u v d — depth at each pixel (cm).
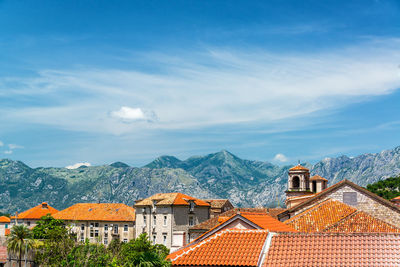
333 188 6700
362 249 3528
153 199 12988
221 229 4453
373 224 5612
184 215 12719
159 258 4234
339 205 6291
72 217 14412
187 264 3681
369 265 3372
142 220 13175
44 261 10188
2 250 10800
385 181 19375
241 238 3859
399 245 3509
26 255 10394
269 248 3697
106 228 14038
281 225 5044
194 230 8525
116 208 14588
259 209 9944
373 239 3603
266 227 4303
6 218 17438
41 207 17325
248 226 4372
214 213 14425
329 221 5862
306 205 6831
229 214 9438
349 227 5569
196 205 12988
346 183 6644
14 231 10706
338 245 3603
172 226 12431
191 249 3847
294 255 3572
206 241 3906
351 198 6612
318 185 10144
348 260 3438
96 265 8269
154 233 12756
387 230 5453
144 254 4309
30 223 16512
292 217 6309
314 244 3656
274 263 3528
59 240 10725
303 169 10106
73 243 10525
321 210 6206
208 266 3628
